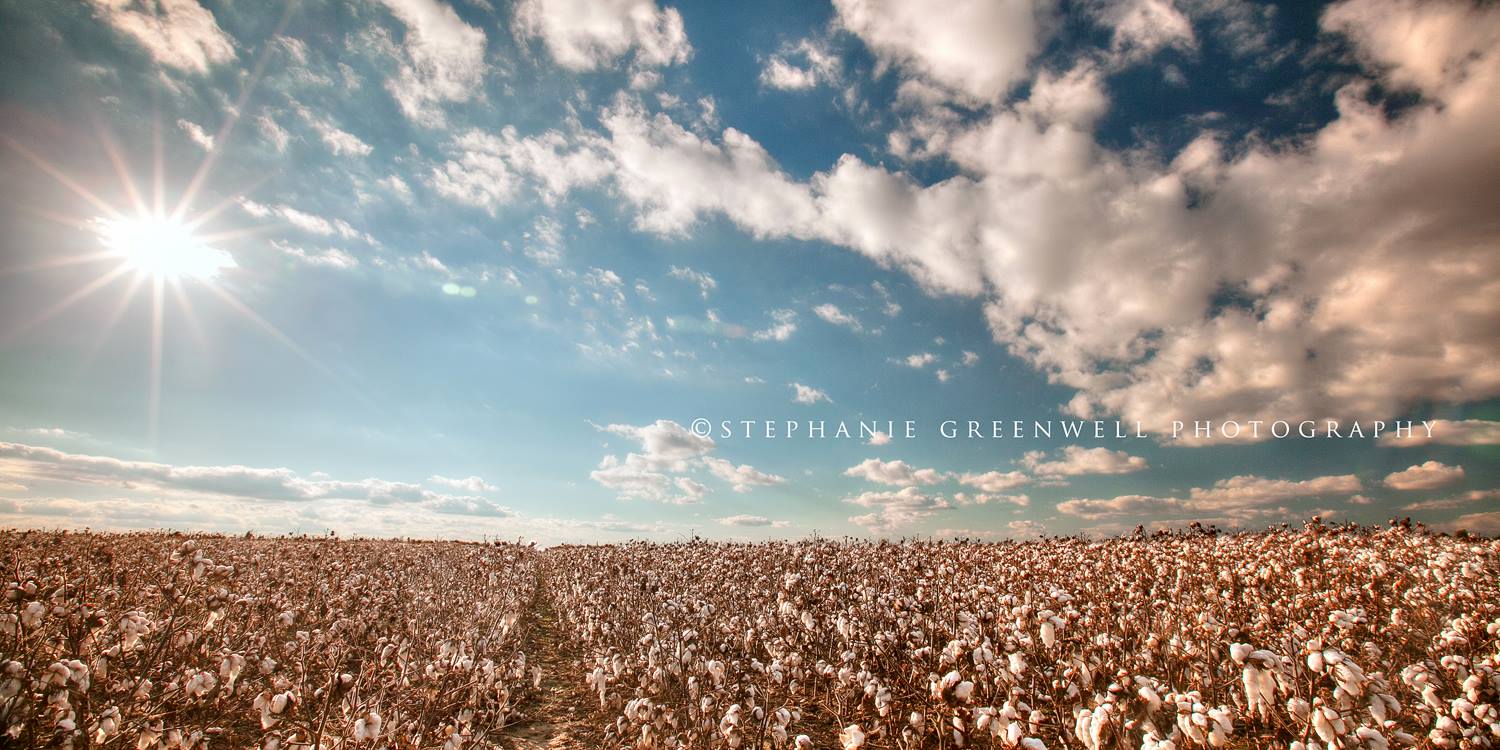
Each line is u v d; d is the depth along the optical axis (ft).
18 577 25.14
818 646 36.78
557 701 35.78
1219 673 24.89
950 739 24.26
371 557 85.61
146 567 48.65
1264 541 51.47
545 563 102.06
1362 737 15.55
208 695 28.66
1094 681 26.86
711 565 67.62
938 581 46.70
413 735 24.59
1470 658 23.59
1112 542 69.56
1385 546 49.21
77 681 19.93
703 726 27.45
